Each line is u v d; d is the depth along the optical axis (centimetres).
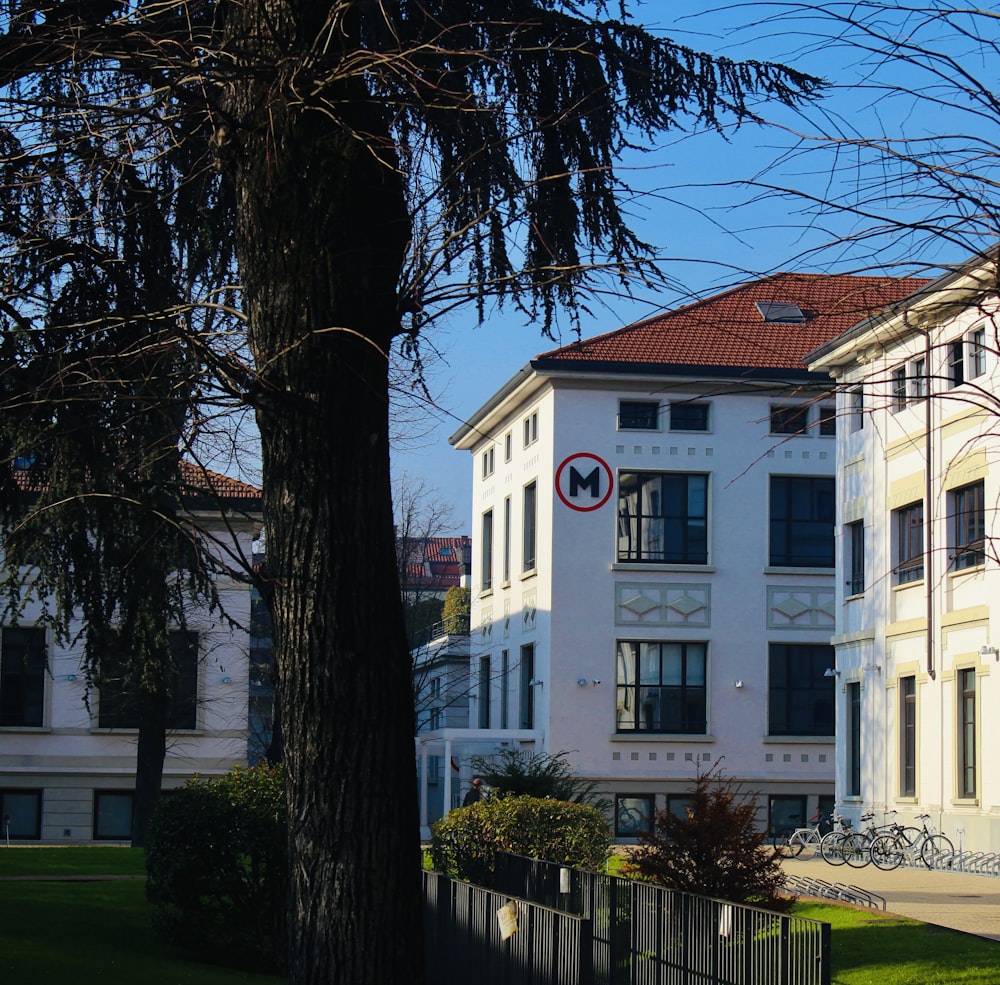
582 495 4009
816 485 4100
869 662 3041
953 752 2659
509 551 4519
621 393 4034
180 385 875
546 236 880
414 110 859
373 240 782
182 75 757
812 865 2678
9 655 3841
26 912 1487
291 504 779
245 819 1408
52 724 3850
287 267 779
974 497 2638
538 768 2381
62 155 833
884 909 1780
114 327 860
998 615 2514
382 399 787
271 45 758
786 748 3994
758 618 4031
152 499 956
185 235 918
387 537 788
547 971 995
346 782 761
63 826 3838
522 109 887
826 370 3198
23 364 885
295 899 765
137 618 1109
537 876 1334
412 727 788
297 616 773
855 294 618
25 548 1041
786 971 805
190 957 1404
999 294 582
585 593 3994
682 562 4038
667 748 3950
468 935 1191
